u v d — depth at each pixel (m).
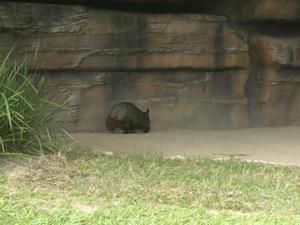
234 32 26.48
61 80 24.45
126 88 25.61
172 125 26.31
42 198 14.62
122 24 24.84
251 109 27.19
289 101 27.27
